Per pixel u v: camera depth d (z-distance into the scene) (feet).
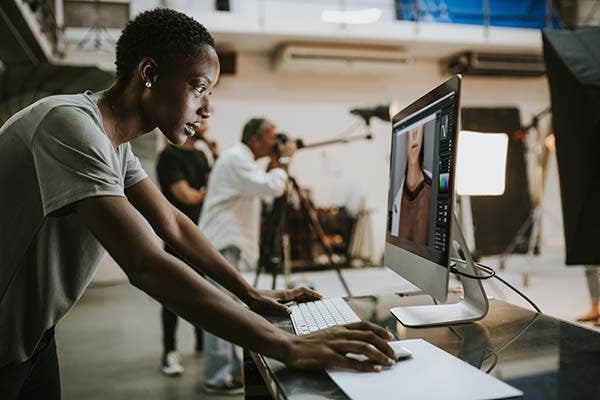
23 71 13.84
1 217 2.84
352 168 20.08
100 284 17.81
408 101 20.74
